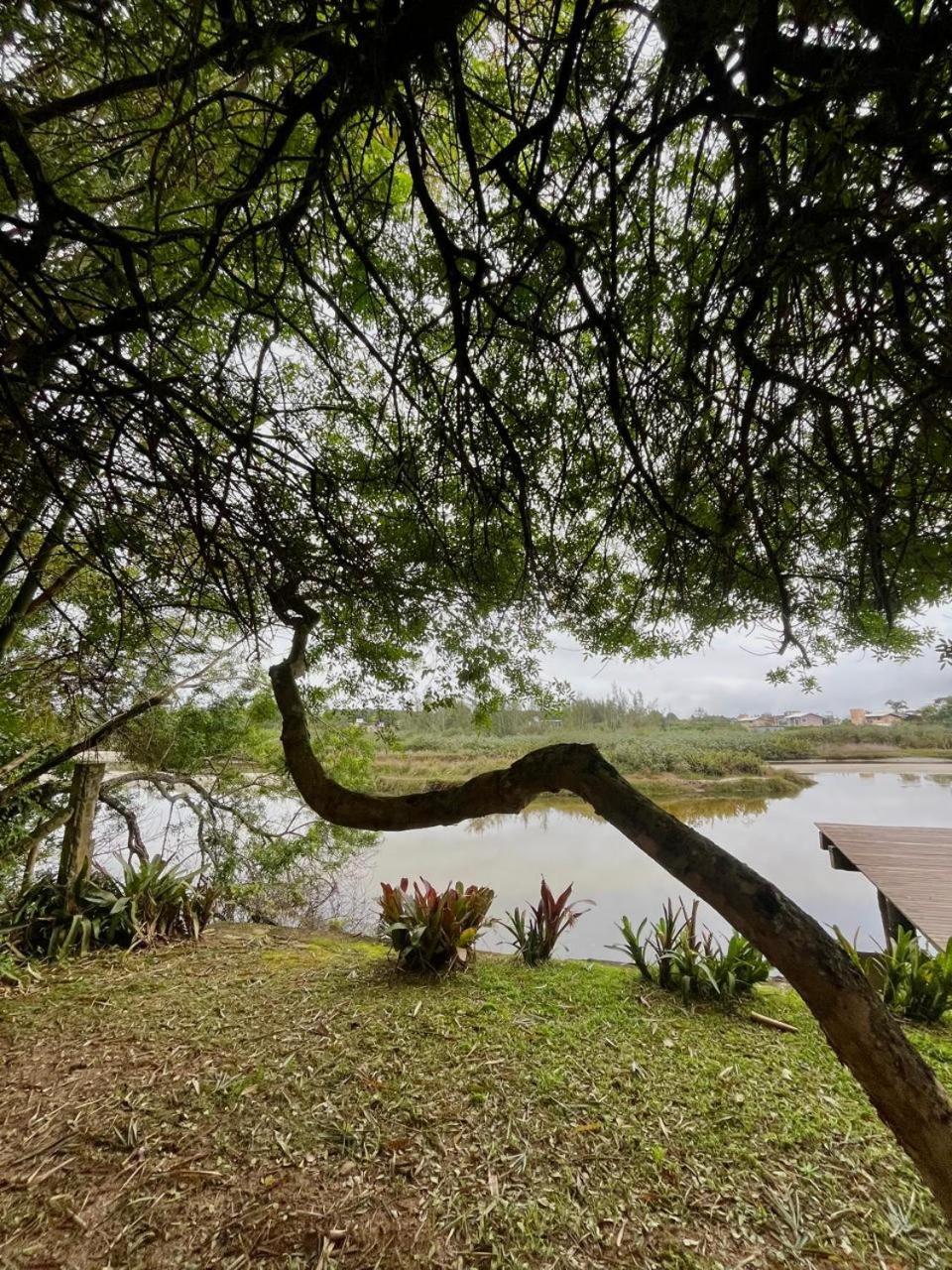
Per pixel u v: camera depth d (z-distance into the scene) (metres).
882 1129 2.14
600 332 1.33
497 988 3.35
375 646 2.34
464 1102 2.30
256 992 3.27
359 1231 1.74
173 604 1.65
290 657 1.49
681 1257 1.65
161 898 4.26
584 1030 2.86
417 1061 2.57
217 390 1.33
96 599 2.26
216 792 5.22
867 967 3.12
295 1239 1.72
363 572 1.72
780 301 1.04
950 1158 0.52
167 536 1.44
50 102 0.95
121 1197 1.87
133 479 1.17
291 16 0.89
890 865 4.80
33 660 2.72
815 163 0.83
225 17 0.87
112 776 4.96
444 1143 2.09
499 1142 2.09
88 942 3.89
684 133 1.25
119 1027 2.88
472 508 1.90
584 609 2.25
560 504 1.89
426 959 3.52
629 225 1.35
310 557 1.62
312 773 1.06
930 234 0.79
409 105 1.06
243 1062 2.57
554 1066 2.54
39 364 0.98
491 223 1.33
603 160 1.17
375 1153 2.04
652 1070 2.52
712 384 1.26
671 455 1.53
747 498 1.27
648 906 5.64
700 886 0.62
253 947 4.04
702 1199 1.84
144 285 1.40
